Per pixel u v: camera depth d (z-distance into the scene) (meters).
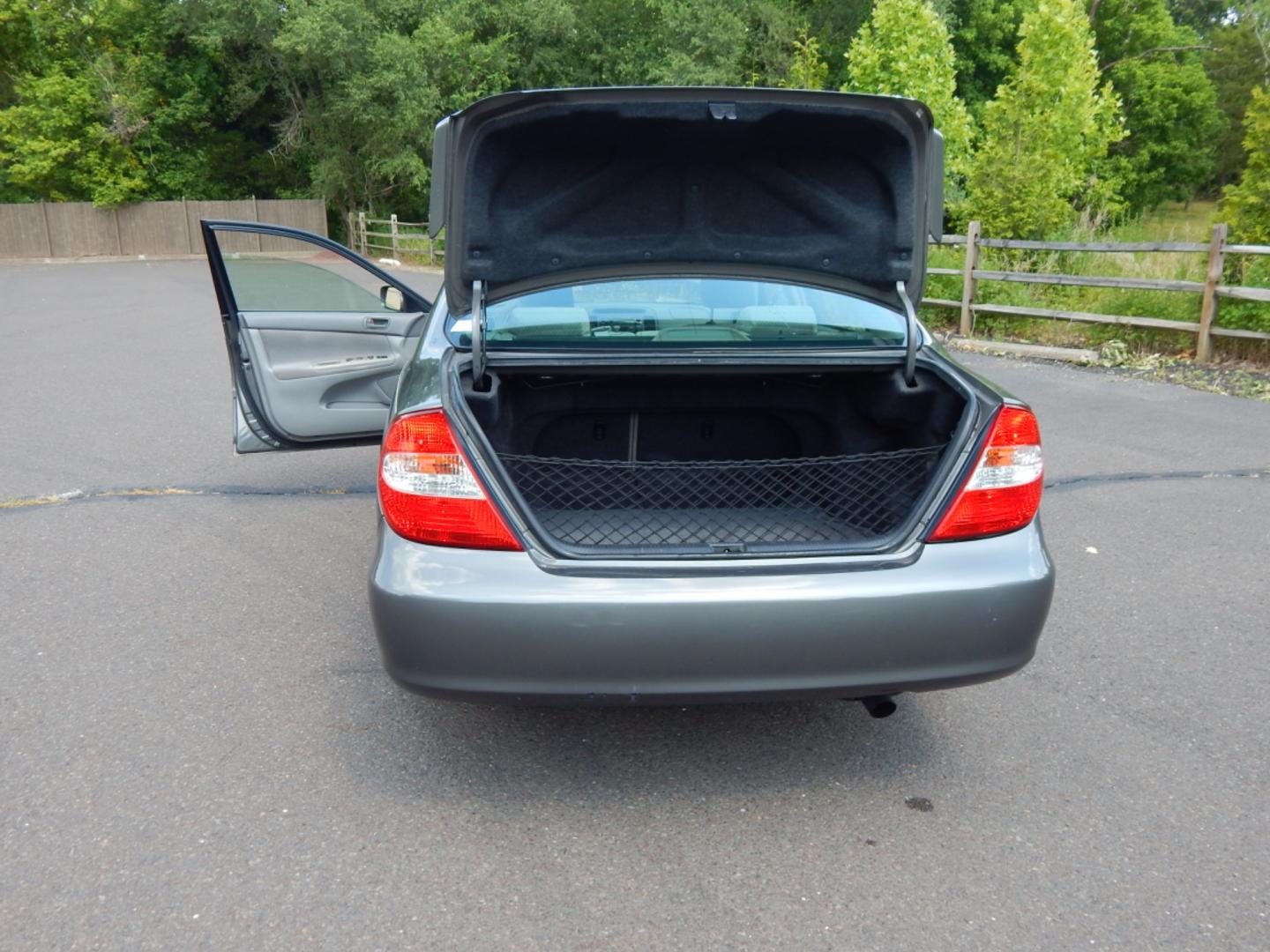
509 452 3.36
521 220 3.13
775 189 3.15
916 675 2.53
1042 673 3.55
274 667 3.59
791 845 2.60
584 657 2.43
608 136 2.93
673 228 3.27
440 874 2.47
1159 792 2.83
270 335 4.70
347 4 27.75
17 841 2.58
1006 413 2.61
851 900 2.38
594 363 3.04
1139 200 39.12
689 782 2.89
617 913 2.34
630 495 2.89
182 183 34.19
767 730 3.19
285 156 34.22
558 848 2.58
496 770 2.95
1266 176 9.62
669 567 2.46
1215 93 41.22
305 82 33.28
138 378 9.40
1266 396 7.87
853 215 3.19
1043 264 11.37
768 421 3.58
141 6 33.94
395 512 2.53
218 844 2.58
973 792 2.84
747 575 2.47
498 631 2.43
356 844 2.59
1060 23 17.72
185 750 3.03
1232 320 8.97
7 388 8.91
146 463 6.35
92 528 5.09
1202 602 4.12
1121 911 2.34
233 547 4.83
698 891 2.42
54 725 3.17
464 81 30.23
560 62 32.34
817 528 2.86
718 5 30.19
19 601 4.16
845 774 2.93
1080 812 2.74
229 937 2.24
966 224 12.70
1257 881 2.44
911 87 16.17
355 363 4.91
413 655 2.48
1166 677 3.50
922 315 11.73
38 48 33.78
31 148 31.98
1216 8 47.06
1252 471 5.93
